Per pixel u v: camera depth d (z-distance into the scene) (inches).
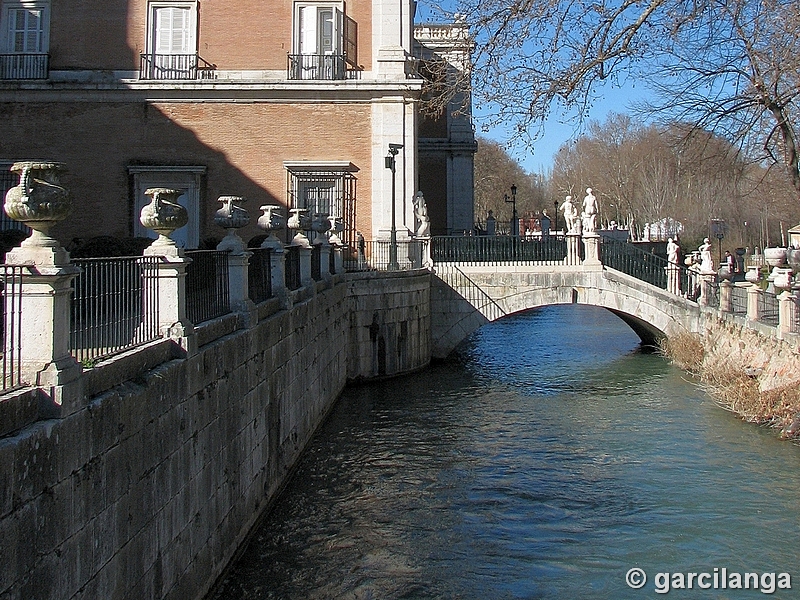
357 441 687.1
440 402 855.1
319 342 719.1
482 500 540.1
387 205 1090.1
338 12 1092.5
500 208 3639.3
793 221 2062.0
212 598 372.8
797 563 435.8
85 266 280.5
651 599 396.8
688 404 834.2
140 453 285.1
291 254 631.8
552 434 716.0
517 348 1306.6
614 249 1111.6
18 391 219.9
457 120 1707.7
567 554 451.2
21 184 231.3
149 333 326.0
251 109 1087.0
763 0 546.3
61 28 1085.8
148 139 1081.4
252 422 454.6
